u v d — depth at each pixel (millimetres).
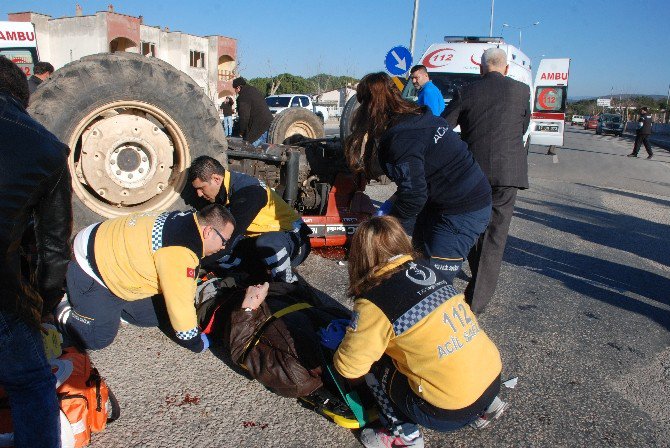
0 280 1769
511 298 4684
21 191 1751
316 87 46781
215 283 3484
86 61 3529
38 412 1949
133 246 2793
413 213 3189
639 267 5938
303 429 2734
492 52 3979
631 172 16188
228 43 38344
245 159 4711
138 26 32031
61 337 2891
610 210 9297
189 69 35938
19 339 1855
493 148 3824
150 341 3441
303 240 4441
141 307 3303
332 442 2658
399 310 2271
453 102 3959
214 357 3312
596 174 15016
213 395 2941
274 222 4043
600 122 44969
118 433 2584
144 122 3732
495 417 2680
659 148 30766
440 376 2266
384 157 3160
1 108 1765
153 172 3830
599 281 5344
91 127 3592
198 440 2586
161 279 2779
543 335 3984
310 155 5047
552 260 5938
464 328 2328
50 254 2012
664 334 4176
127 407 2781
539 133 16734
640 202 10492
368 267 2383
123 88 3648
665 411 3111
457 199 3336
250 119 7906
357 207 5082
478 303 4117
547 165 16672
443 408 2303
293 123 6777
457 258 3510
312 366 2777
